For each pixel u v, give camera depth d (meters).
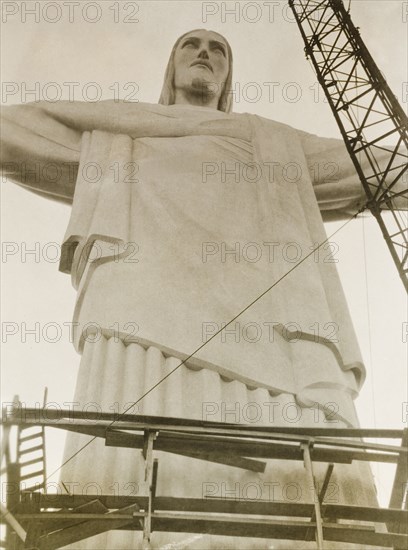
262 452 17.25
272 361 20.73
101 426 16.64
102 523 15.69
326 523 16.23
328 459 17.44
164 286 21.38
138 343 20.27
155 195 23.92
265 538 16.50
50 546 15.62
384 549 17.73
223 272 22.20
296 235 24.00
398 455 17.50
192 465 18.38
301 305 21.98
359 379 22.11
